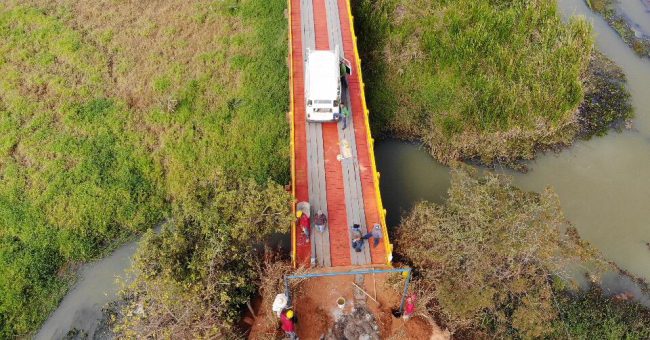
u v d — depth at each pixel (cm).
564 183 2650
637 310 2186
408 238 2184
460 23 3078
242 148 2698
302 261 2069
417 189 2620
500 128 2773
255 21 3306
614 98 2991
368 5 3195
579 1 3544
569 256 2184
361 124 2456
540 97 2780
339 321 1988
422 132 2836
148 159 2634
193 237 1936
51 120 2788
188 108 2841
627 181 2655
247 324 2041
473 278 1953
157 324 1780
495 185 2134
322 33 2809
